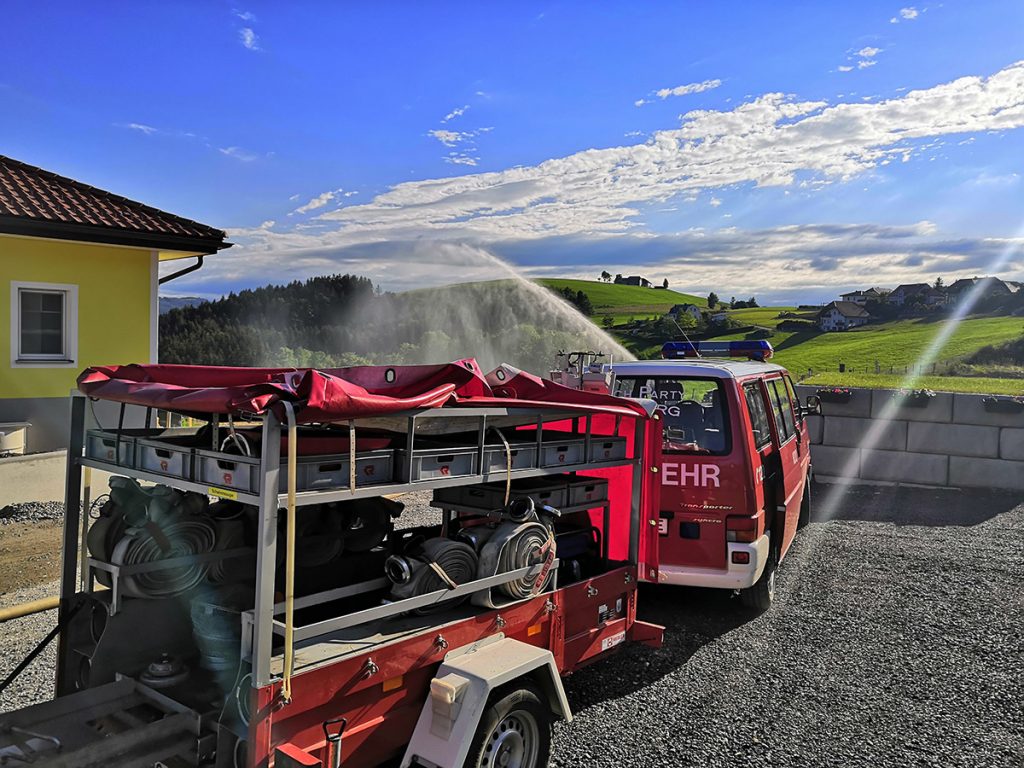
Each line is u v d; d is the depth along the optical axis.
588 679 4.89
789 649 5.42
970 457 11.30
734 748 4.02
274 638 3.11
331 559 3.84
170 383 3.49
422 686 3.21
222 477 2.81
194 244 12.31
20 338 11.12
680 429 5.74
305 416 2.67
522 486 4.09
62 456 9.79
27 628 5.50
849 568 7.49
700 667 5.10
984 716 4.41
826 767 3.84
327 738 2.67
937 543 8.47
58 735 2.76
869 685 4.82
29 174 12.39
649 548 4.93
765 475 6.03
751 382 6.22
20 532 8.23
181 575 3.36
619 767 3.80
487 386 3.62
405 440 3.43
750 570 5.41
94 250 11.70
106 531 3.27
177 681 3.15
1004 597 6.60
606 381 5.20
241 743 2.75
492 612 3.51
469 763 3.06
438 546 3.44
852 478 11.95
